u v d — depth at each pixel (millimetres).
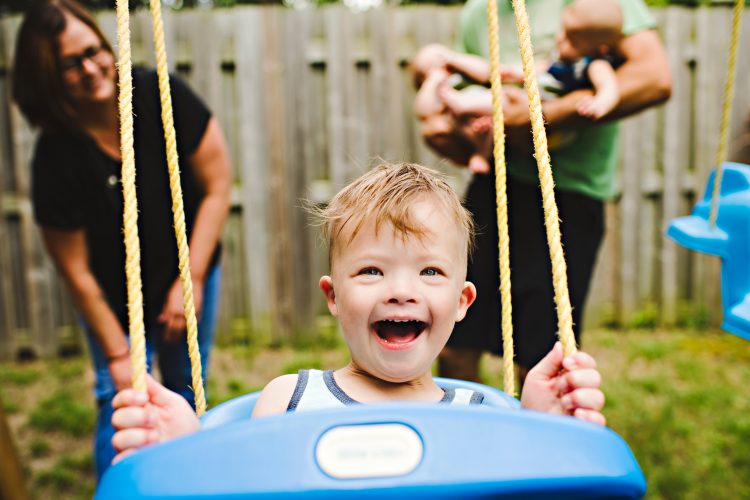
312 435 850
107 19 4109
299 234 4395
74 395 3605
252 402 1402
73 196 2191
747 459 2717
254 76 4297
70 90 2076
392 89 4328
